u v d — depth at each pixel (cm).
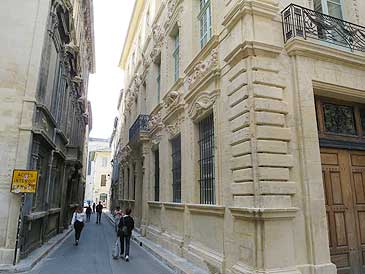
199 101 850
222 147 708
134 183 1934
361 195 672
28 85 928
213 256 702
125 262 901
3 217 834
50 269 798
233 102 649
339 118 701
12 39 954
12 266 776
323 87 639
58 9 1124
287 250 537
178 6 1155
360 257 627
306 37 638
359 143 707
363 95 685
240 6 639
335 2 773
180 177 1055
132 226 973
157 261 915
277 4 652
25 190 833
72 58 1541
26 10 988
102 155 5859
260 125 579
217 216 711
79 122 2394
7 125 887
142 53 1861
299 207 569
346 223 635
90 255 1026
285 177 570
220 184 701
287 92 617
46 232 1218
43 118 1016
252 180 566
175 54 1248
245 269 556
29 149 890
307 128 596
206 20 940
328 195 633
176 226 1012
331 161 661
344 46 690
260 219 532
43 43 979
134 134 1733
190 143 926
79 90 2050
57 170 1441
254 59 606
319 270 533
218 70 745
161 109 1309
